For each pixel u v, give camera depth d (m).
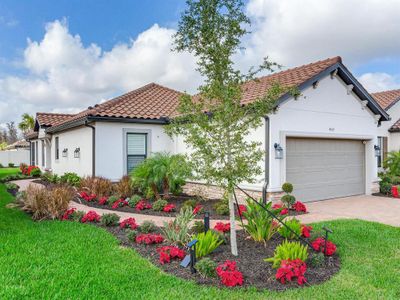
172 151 14.77
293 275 4.62
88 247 6.10
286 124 11.05
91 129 13.48
